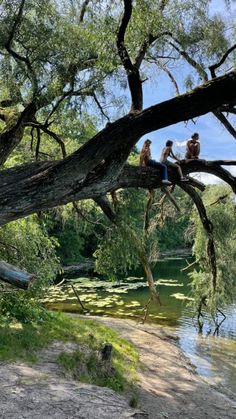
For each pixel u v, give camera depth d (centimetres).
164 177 699
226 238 1402
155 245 1138
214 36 813
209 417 899
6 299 1127
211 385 1134
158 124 527
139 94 643
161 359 1267
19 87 877
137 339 1431
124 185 682
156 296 998
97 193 580
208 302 1556
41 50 798
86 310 1884
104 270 1014
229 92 497
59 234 3484
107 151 540
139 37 741
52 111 871
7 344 930
